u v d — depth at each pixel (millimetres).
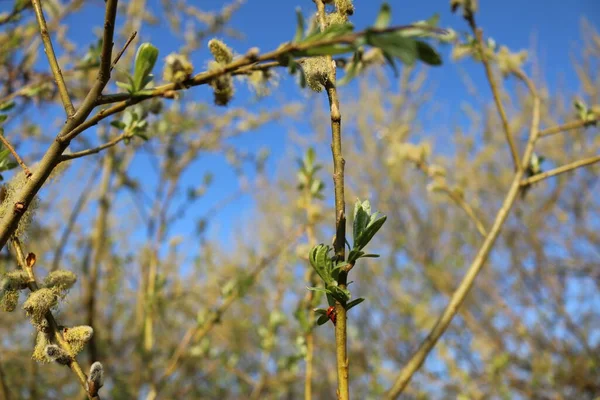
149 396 2811
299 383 5078
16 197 867
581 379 4738
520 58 2160
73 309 3541
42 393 3576
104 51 812
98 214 3393
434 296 6711
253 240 7059
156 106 1256
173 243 3477
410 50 604
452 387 4750
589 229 6102
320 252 896
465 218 6617
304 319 1910
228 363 3531
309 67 1025
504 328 5309
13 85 2576
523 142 6379
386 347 6133
